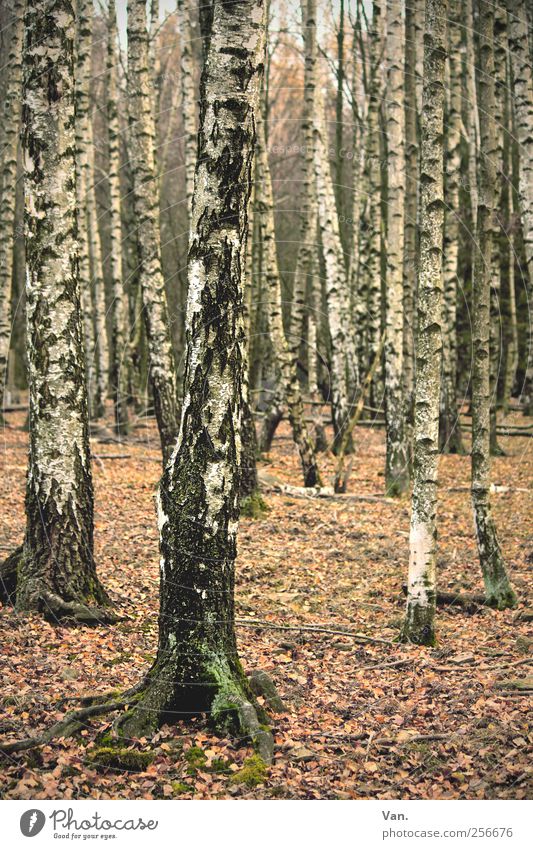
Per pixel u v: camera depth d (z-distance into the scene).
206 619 5.76
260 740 5.53
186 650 5.76
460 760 5.56
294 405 15.52
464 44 19.02
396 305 15.20
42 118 7.42
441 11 7.74
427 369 8.02
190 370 5.60
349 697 6.72
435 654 7.81
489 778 5.31
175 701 5.74
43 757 5.26
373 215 22.23
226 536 5.73
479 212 9.07
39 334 7.66
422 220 7.89
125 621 7.89
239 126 5.48
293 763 5.48
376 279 20.56
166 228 31.88
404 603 9.59
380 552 11.54
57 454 7.77
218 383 5.57
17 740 5.41
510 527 12.66
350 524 13.02
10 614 7.54
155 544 10.92
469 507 14.14
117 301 20.47
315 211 22.62
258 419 24.09
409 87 17.45
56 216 7.53
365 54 28.59
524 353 27.03
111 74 20.42
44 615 7.59
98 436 19.66
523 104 10.47
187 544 5.70
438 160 7.82
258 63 5.50
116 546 10.65
